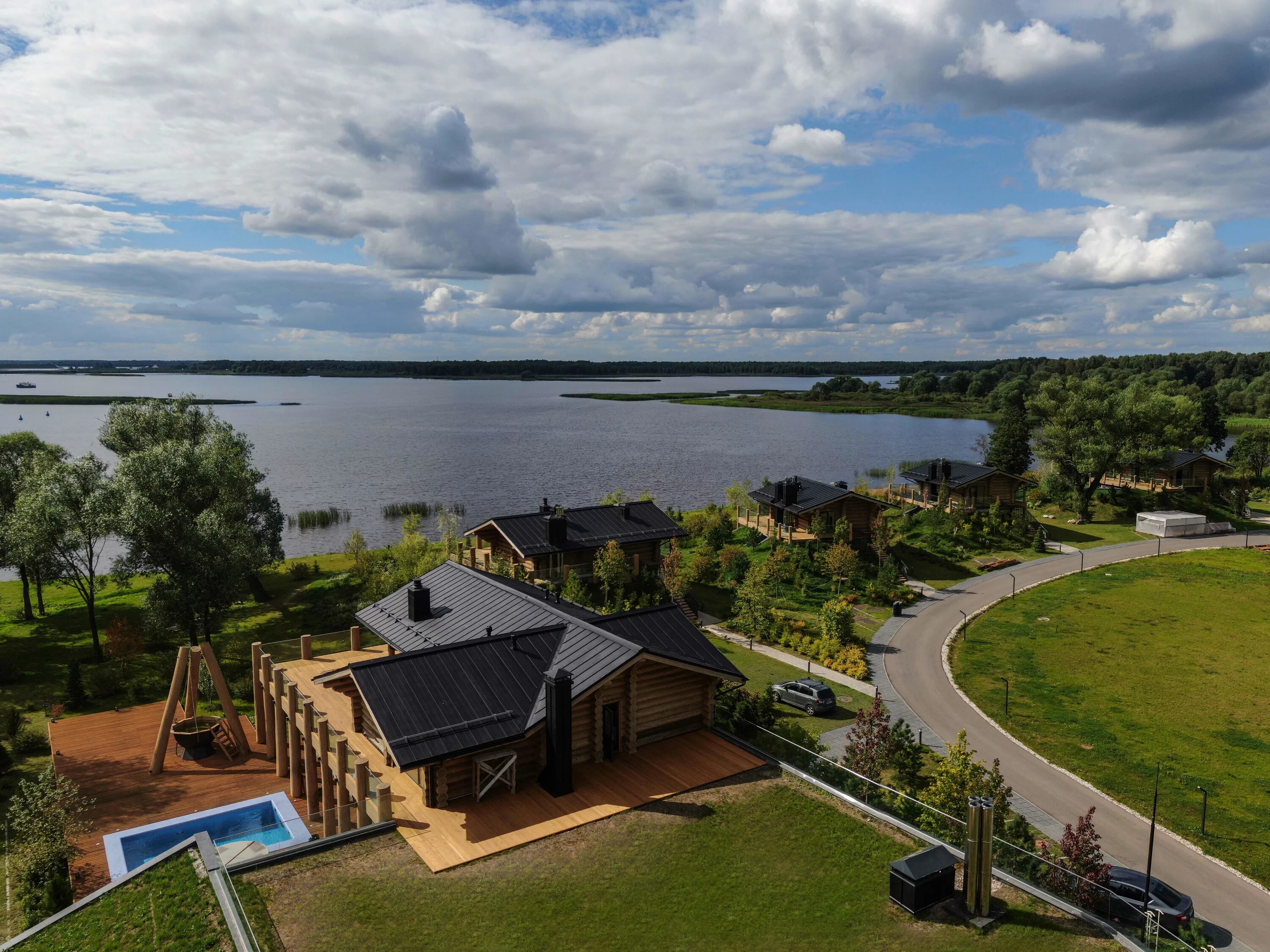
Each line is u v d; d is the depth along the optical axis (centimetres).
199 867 1870
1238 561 6375
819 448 15825
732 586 5588
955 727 3606
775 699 3853
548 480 11838
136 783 2952
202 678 4003
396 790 2150
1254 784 3089
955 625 4997
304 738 2597
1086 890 1780
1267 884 2480
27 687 4028
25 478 5209
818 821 2020
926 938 1612
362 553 5834
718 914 1675
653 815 2020
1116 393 8588
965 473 7356
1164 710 3769
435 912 1659
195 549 4191
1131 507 8231
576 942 1585
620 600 4603
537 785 2155
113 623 4512
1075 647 4619
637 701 2344
